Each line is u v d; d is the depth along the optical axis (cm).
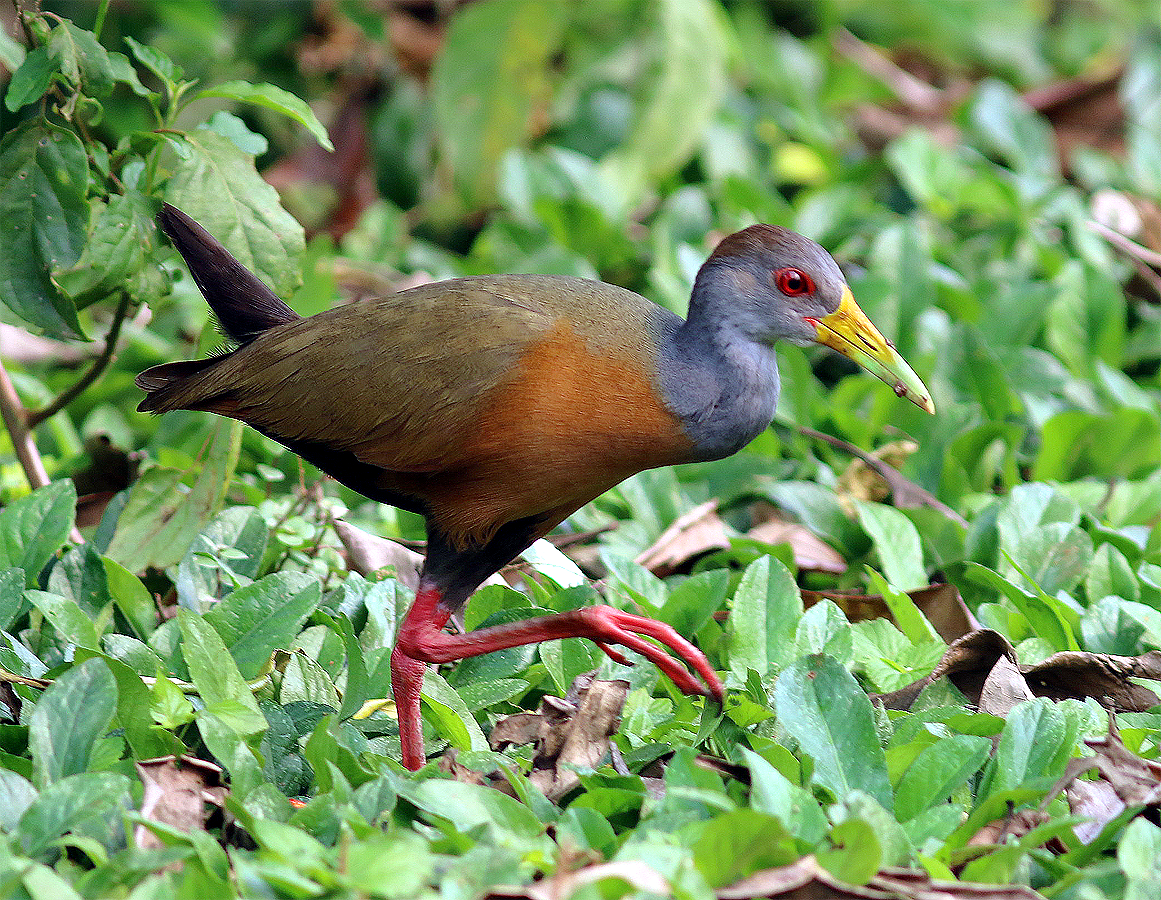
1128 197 1706
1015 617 1012
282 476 1130
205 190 1041
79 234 992
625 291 948
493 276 956
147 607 970
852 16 2208
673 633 885
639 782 787
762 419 964
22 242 989
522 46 1786
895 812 779
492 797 730
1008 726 820
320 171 1878
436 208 1894
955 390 1348
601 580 1094
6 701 859
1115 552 1062
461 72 1798
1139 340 1481
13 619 916
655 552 1129
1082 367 1434
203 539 1023
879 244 1438
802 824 718
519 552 982
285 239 1062
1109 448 1272
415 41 2002
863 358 967
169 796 743
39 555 968
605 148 1950
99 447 1180
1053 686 931
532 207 1675
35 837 682
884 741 853
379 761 820
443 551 954
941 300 1496
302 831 700
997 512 1125
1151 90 1912
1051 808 788
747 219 1650
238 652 899
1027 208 1648
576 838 708
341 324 937
